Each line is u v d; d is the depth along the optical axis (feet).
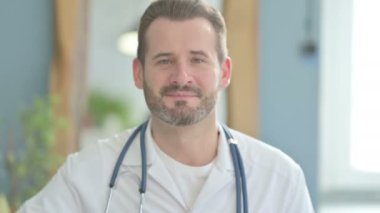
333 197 13.20
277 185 5.74
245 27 11.47
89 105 11.18
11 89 11.21
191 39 5.12
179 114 5.14
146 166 5.60
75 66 11.10
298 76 11.90
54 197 5.62
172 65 5.14
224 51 5.39
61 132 11.01
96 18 11.16
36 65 11.23
